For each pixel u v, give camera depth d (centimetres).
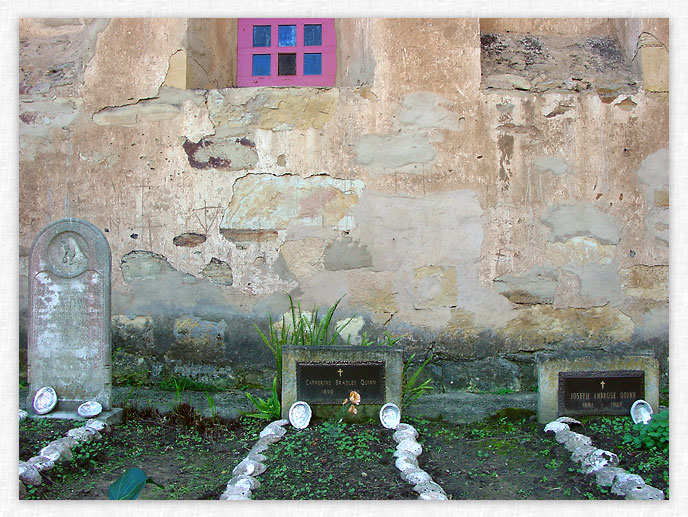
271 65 587
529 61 543
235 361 505
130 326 511
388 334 493
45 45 562
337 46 582
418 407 460
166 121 516
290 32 589
